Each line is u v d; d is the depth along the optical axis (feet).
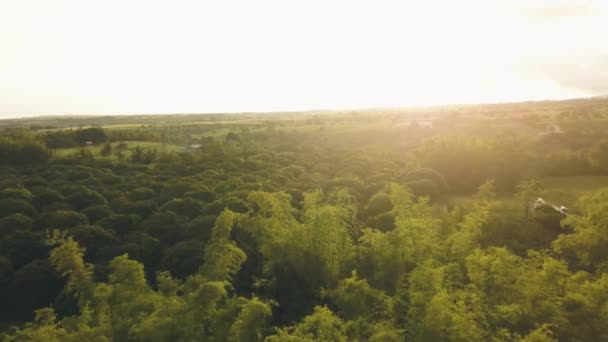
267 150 315.37
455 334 64.39
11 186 193.77
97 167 240.12
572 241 98.99
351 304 80.64
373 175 214.28
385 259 92.38
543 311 72.02
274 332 83.97
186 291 80.84
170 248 129.18
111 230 139.95
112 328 70.49
